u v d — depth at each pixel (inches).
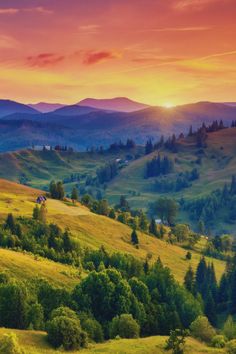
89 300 3545.8
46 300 3437.5
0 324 2881.4
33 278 4087.1
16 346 1958.7
